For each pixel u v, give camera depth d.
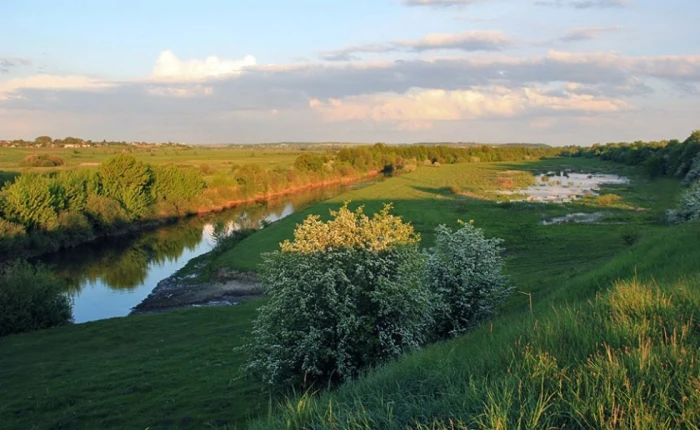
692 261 15.74
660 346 7.12
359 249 17.59
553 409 5.87
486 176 140.75
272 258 17.69
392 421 6.25
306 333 16.67
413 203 88.62
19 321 34.00
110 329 33.16
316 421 6.88
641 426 5.23
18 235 61.09
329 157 175.50
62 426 17.73
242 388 20.19
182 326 33.28
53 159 148.38
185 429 16.59
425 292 18.02
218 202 103.06
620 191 100.00
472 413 6.06
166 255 64.62
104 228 77.06
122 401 19.81
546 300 18.64
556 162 196.50
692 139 113.69
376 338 16.55
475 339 10.96
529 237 57.53
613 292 10.34
